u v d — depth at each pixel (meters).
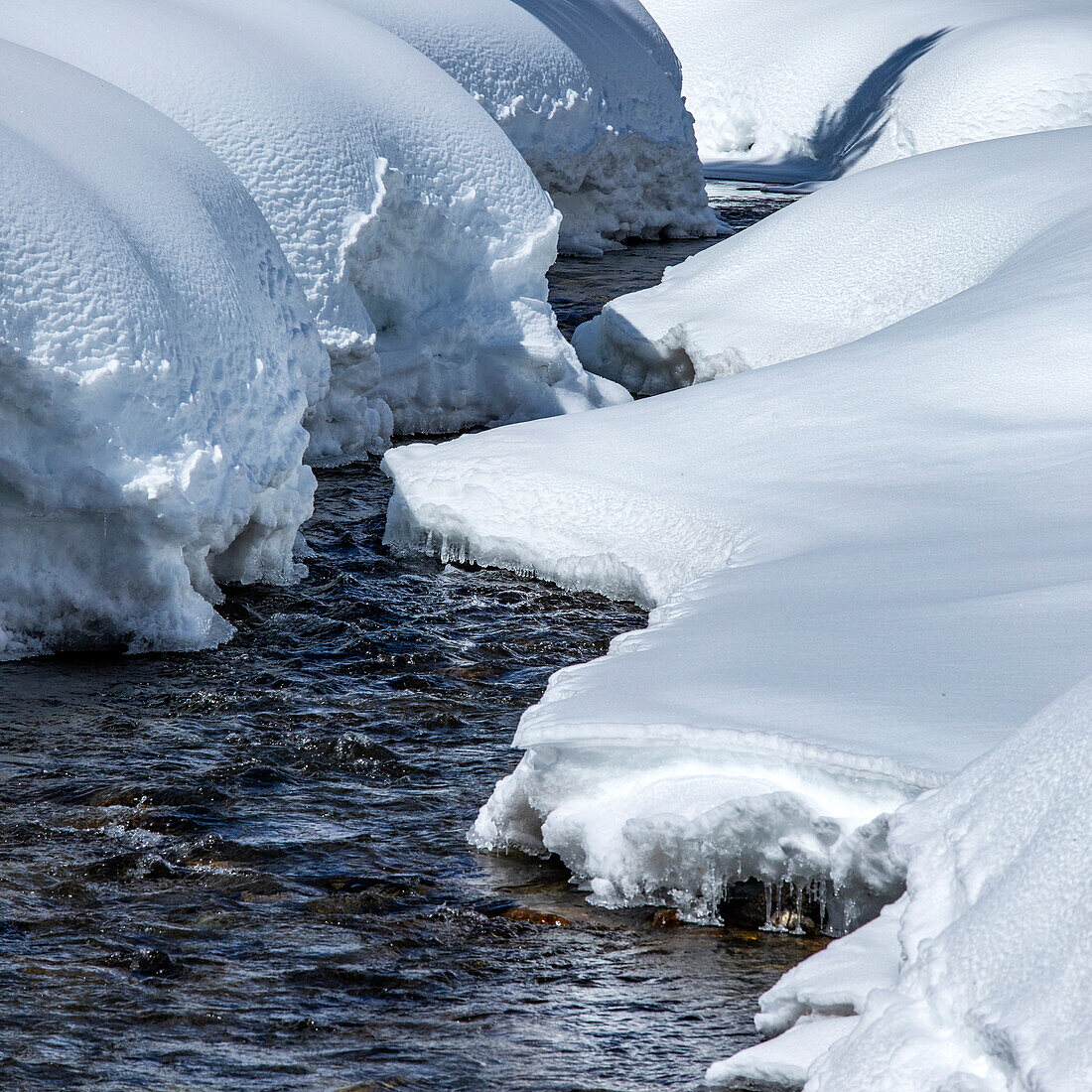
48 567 21.42
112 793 16.66
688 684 14.98
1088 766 9.39
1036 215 37.66
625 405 30.77
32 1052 11.07
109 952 12.86
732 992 12.14
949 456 23.97
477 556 27.25
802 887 12.98
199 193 26.16
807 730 12.96
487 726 19.42
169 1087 10.61
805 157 107.12
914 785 11.63
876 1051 8.95
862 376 28.22
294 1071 10.88
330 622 23.56
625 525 25.30
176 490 21.34
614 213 72.00
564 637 23.08
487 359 38.12
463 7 61.78
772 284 42.84
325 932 13.35
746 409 28.17
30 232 21.00
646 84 72.88
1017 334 27.91
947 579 18.03
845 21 110.31
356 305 34.84
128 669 21.12
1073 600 15.85
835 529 21.81
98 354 21.00
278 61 35.81
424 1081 10.73
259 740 18.58
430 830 15.96
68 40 33.16
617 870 13.74
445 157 37.97
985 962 8.88
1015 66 88.25
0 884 14.25
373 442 35.81
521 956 12.86
